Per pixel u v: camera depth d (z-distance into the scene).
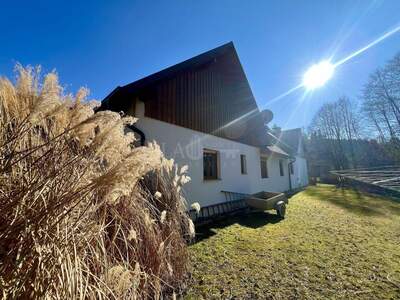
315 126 34.94
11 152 1.46
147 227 2.57
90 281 1.54
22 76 1.65
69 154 1.70
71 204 1.46
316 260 3.75
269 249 4.23
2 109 1.62
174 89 6.64
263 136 12.15
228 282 2.97
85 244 1.52
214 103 8.41
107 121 1.70
